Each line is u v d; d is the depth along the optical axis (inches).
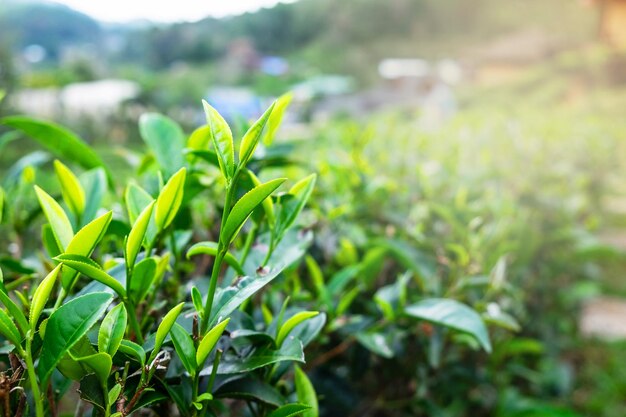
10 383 12.1
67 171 18.1
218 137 12.6
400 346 24.6
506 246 31.4
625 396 55.6
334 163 32.3
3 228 25.0
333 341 24.7
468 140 68.5
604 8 388.8
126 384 13.6
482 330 18.8
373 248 26.6
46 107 163.3
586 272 59.4
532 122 95.9
